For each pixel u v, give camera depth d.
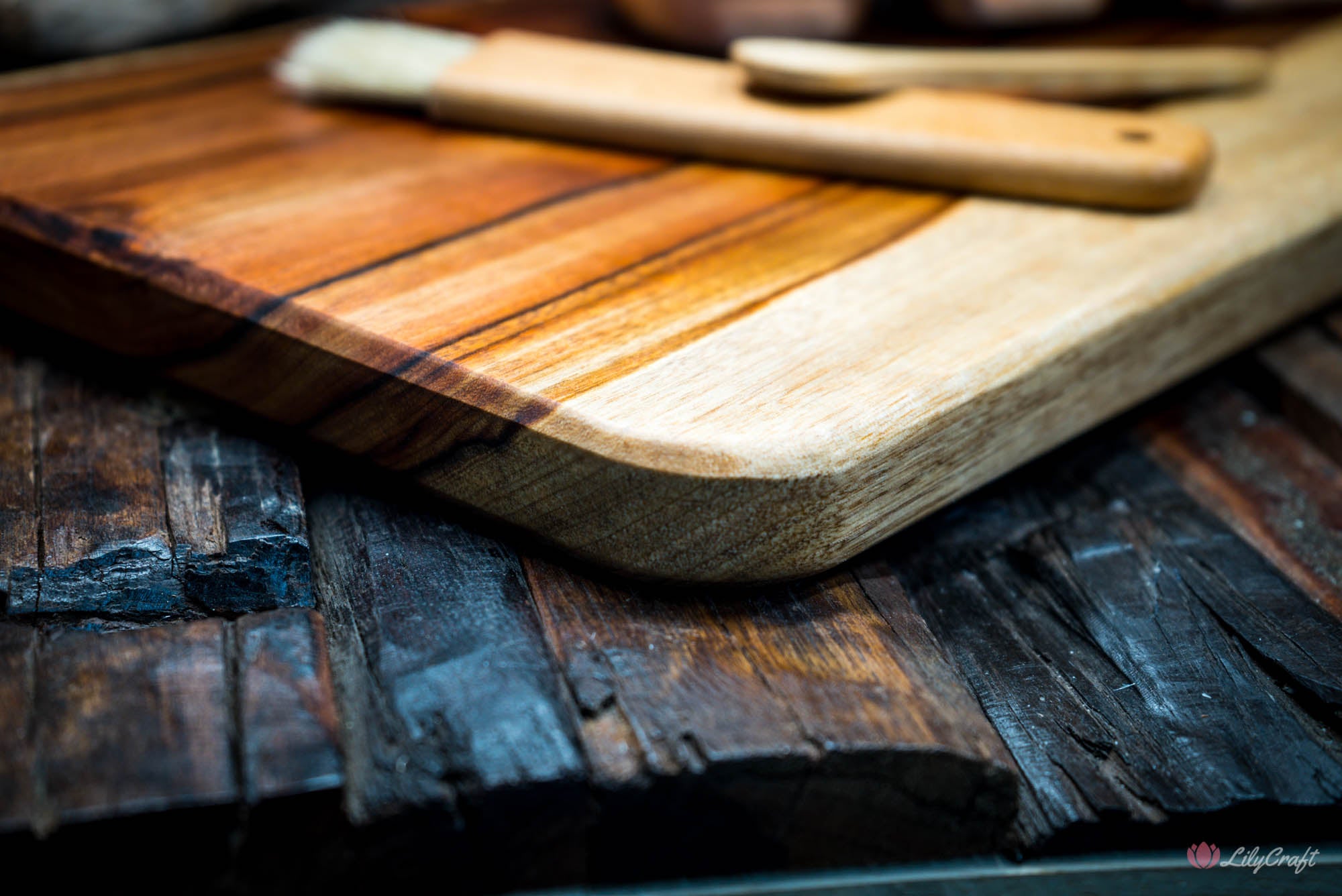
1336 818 0.32
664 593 0.33
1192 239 0.38
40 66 0.48
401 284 0.35
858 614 0.33
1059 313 0.35
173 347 0.36
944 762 0.31
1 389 0.37
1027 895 0.32
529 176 0.41
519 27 0.51
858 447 0.32
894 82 0.42
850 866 0.32
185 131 0.43
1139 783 0.32
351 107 0.45
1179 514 0.36
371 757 0.31
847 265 0.37
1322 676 0.33
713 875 0.32
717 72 0.44
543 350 0.33
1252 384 0.40
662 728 0.31
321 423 0.35
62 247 0.36
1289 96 0.46
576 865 0.31
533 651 0.32
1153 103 0.45
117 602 0.33
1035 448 0.36
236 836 0.30
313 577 0.34
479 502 0.33
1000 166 0.39
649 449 0.32
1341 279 0.41
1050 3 0.50
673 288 0.36
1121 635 0.34
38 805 0.29
